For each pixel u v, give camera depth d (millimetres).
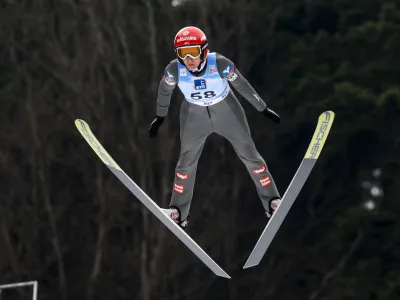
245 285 45500
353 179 47125
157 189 45625
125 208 45000
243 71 46688
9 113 47062
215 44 45875
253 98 14102
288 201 14109
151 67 46094
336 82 46875
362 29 47125
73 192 46375
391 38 46562
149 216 44625
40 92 46125
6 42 47094
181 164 14734
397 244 45406
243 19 46156
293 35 48188
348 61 47344
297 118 46156
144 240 43906
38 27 46719
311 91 46594
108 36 46344
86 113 45781
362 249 45594
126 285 45031
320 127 14414
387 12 47281
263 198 14750
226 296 45312
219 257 45469
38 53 46719
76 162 46094
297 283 46219
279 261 46406
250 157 14594
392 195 45844
